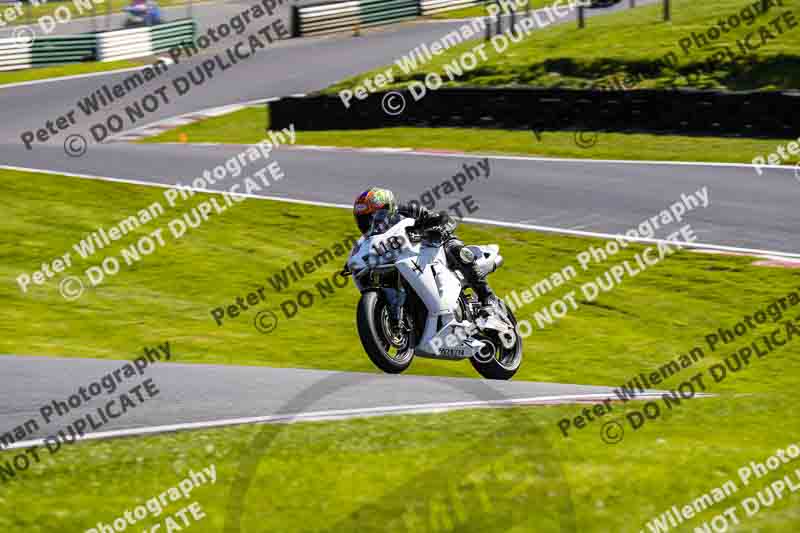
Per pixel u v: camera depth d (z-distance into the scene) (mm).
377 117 90375
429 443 18031
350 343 37125
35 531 14219
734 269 46875
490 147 77562
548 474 16188
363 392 23578
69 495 15656
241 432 19062
